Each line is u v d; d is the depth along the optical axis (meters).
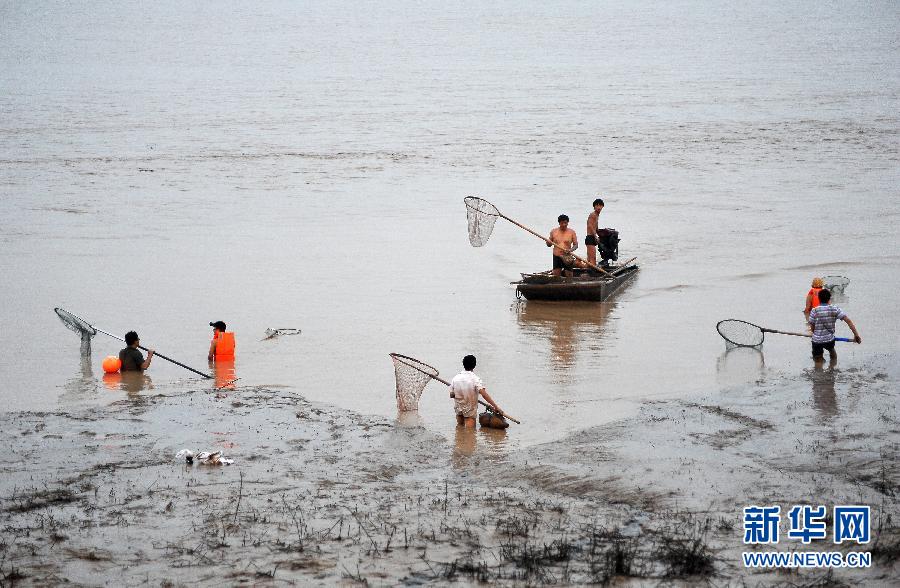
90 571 24.02
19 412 37.50
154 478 30.52
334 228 77.44
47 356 45.94
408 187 95.19
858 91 169.38
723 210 81.56
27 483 30.09
